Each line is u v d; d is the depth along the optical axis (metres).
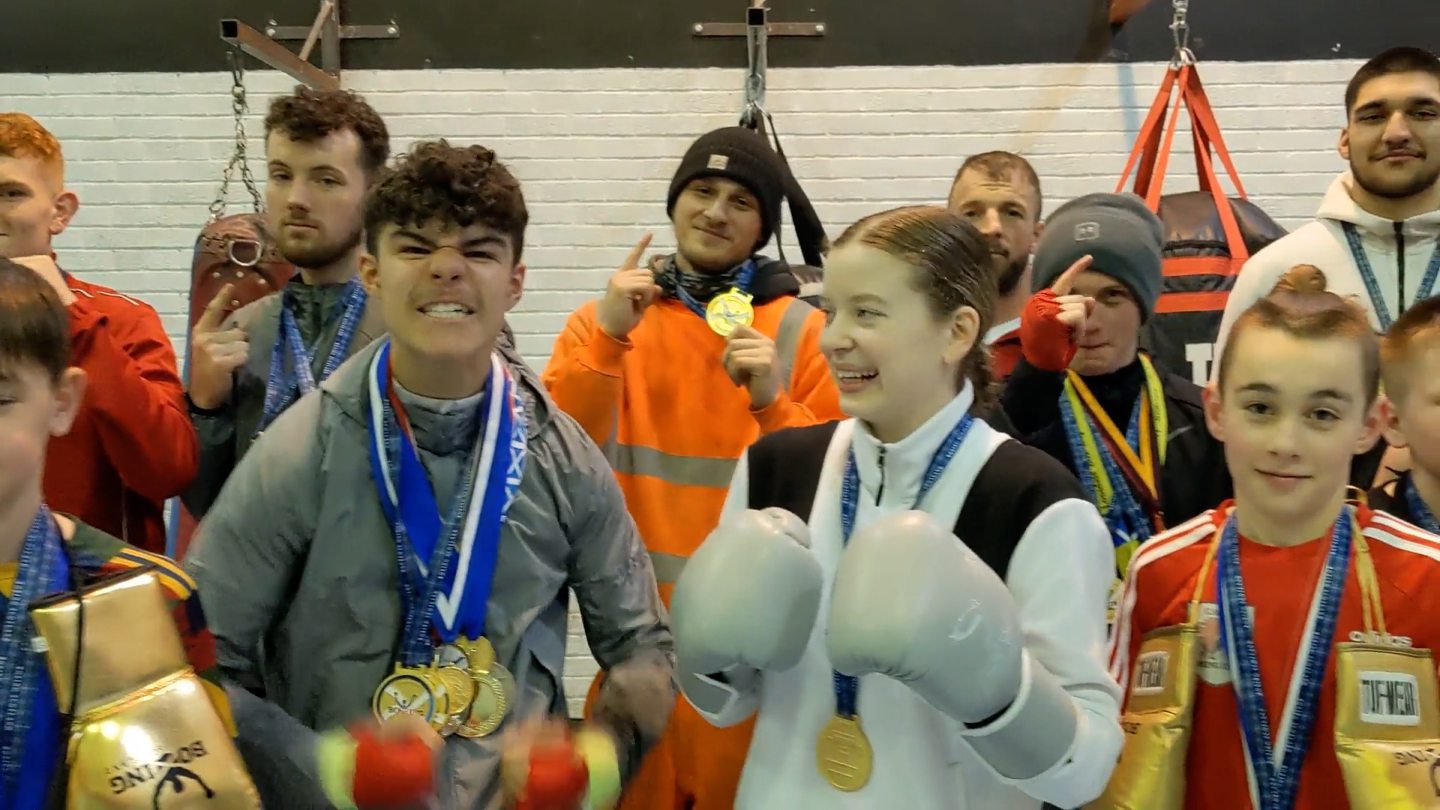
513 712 1.40
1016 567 1.25
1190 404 1.90
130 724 1.08
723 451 2.03
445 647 1.38
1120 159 3.38
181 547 2.21
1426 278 2.20
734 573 1.18
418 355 1.37
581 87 3.40
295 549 1.40
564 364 2.02
